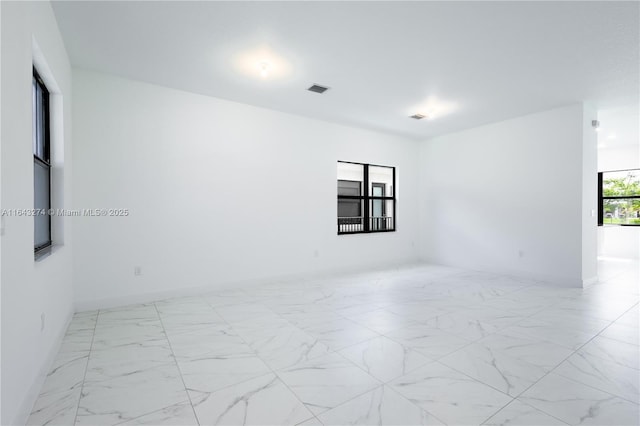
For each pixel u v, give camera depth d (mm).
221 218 4547
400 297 4203
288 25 2816
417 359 2439
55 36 2662
